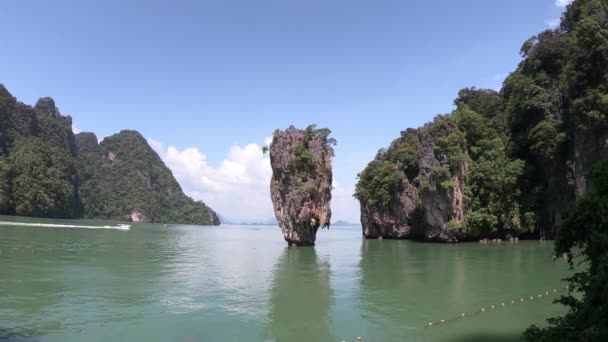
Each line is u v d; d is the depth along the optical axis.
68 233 70.19
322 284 26.09
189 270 32.16
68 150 196.25
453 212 58.78
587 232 10.16
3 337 14.75
